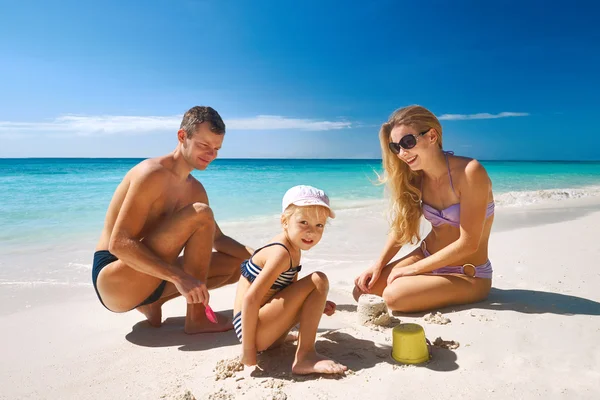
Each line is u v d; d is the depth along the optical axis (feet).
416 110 11.71
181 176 11.14
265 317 8.43
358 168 148.66
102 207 35.96
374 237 23.75
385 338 9.81
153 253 10.02
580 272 14.96
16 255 20.15
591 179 81.05
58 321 11.95
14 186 57.82
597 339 9.23
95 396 7.80
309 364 8.18
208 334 10.85
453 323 10.45
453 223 12.06
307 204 8.24
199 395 7.63
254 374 8.33
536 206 36.96
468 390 7.32
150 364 9.11
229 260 12.42
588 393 7.14
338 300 13.26
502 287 13.65
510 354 8.63
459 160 11.77
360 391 7.42
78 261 19.12
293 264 8.77
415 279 11.62
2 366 9.15
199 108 10.82
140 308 11.80
